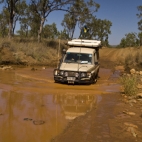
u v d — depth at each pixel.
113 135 4.92
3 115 6.05
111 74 16.39
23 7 37.16
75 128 5.29
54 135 4.89
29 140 4.62
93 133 5.01
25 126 5.34
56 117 6.08
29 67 18.39
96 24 36.47
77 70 10.80
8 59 18.70
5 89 9.24
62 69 10.94
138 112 6.68
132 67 19.64
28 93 8.74
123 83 9.93
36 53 22.95
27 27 49.34
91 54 12.19
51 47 31.69
